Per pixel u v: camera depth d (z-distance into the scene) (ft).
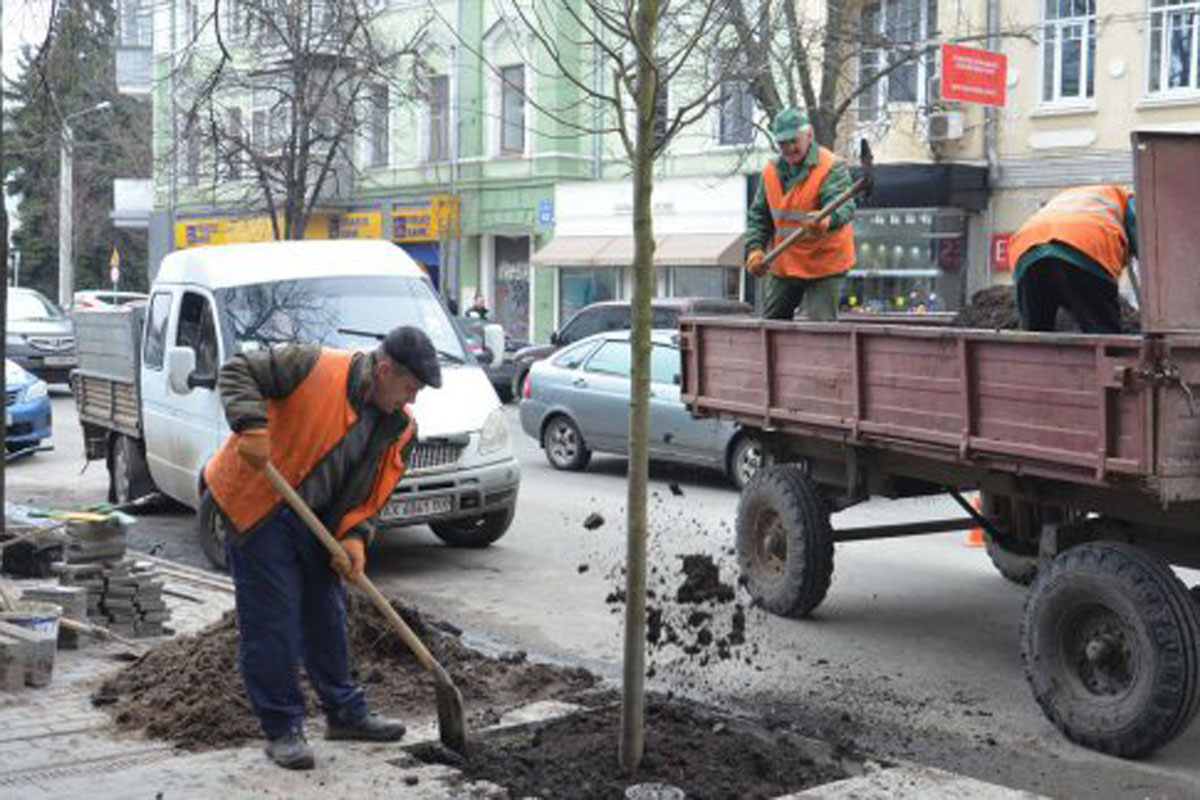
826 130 58.65
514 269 103.35
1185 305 18.03
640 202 16.26
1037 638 20.31
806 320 28.68
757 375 27.04
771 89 54.39
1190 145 18.24
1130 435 18.21
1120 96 67.82
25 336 79.97
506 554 34.12
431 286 35.53
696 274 89.66
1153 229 17.92
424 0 99.19
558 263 94.63
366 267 34.88
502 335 36.04
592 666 23.18
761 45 37.76
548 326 99.14
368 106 95.30
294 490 16.62
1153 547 20.80
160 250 130.11
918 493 26.00
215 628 20.79
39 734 17.99
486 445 31.96
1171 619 18.52
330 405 16.66
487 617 27.61
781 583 27.30
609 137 96.84
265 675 16.76
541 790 16.17
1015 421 20.38
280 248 35.09
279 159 84.58
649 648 24.84
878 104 74.90
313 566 17.29
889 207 73.05
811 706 21.58
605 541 35.81
